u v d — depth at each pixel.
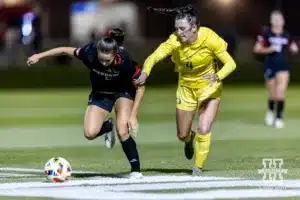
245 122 54.56
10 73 97.06
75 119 57.91
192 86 29.53
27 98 81.25
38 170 31.61
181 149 39.59
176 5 116.56
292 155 36.34
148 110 65.31
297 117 58.91
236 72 101.38
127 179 28.42
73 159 35.72
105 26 112.00
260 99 78.25
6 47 101.31
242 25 125.12
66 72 98.00
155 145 41.50
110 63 27.33
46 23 124.25
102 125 28.67
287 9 128.00
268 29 51.19
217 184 27.06
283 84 51.12
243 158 35.34
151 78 97.88
